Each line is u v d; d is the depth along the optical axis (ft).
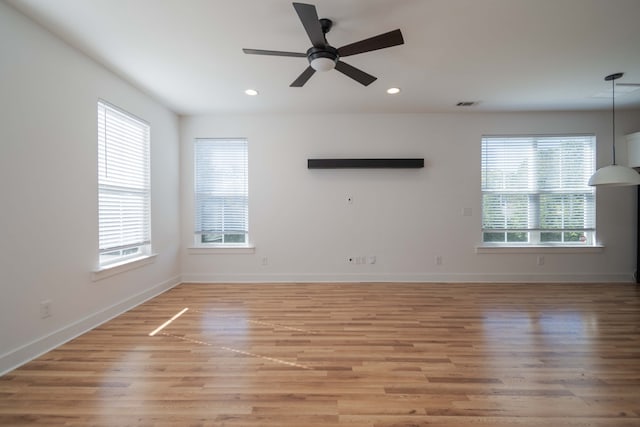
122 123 10.84
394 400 5.76
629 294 12.71
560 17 7.25
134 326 9.39
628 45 8.54
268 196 15.03
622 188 14.64
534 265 14.88
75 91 8.61
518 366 6.98
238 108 13.94
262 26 7.61
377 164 14.56
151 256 12.32
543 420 5.22
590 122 14.52
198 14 7.11
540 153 14.74
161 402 5.68
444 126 14.83
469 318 10.03
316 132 14.93
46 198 7.72
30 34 7.26
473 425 5.10
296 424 5.13
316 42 6.74
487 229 14.89
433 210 14.96
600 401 5.73
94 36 8.01
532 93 12.18
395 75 10.46
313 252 15.11
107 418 5.24
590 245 14.71
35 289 7.42
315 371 6.78
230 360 7.27
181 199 14.99
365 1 6.63
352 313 10.55
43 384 6.24
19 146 7.04
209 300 12.07
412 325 9.44
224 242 15.35
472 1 6.67
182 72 10.14
